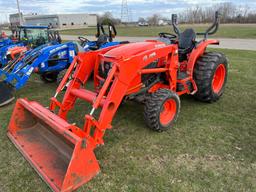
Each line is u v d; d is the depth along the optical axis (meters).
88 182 2.83
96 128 3.03
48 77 7.15
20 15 25.95
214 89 5.03
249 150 3.42
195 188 2.75
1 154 3.42
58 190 2.61
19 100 3.66
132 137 3.81
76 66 3.96
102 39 7.63
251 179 2.88
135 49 3.69
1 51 9.30
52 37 9.42
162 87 4.22
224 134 3.84
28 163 3.21
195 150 3.44
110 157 3.32
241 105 4.92
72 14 69.69
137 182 2.86
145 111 3.77
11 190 2.78
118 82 3.18
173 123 4.07
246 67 8.05
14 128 3.69
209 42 4.91
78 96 3.61
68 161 3.00
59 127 2.81
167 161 3.22
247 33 21.97
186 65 4.67
